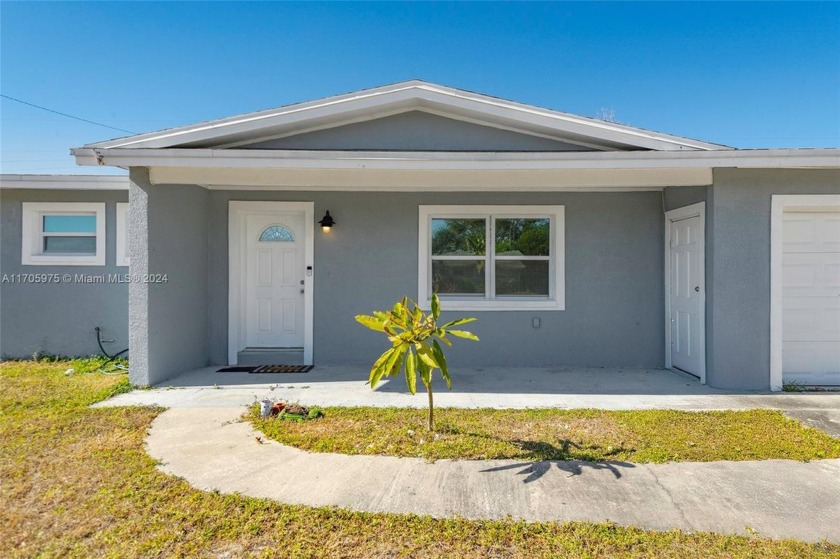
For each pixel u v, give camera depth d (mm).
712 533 2617
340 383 6117
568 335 7207
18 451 3711
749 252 5746
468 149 6414
